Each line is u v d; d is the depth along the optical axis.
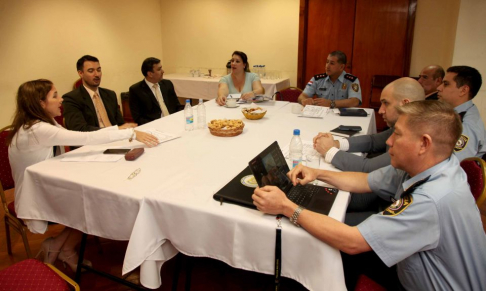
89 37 4.86
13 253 2.29
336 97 3.55
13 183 2.11
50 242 1.96
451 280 1.07
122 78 5.50
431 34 4.60
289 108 3.17
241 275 2.04
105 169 1.71
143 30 5.77
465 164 1.59
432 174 1.08
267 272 1.27
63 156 1.89
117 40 5.30
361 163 1.70
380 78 4.83
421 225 1.03
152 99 3.45
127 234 1.50
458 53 3.90
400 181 1.39
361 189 1.49
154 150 1.99
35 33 4.16
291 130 2.42
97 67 2.88
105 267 2.12
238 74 3.78
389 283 1.41
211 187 1.50
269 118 2.79
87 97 2.87
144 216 1.41
